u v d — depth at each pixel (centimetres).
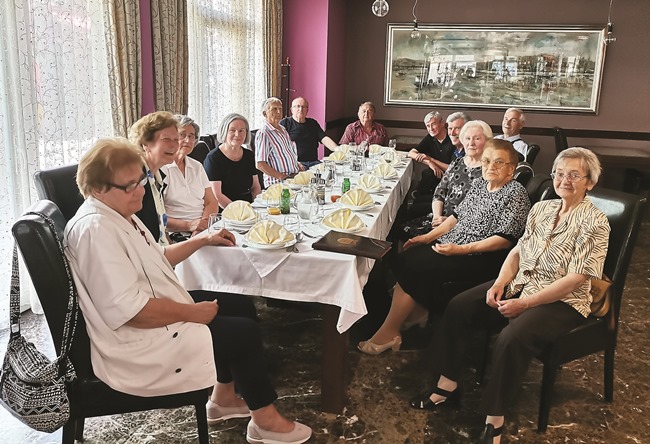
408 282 265
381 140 568
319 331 295
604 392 234
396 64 712
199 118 467
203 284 214
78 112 321
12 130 274
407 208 448
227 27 513
